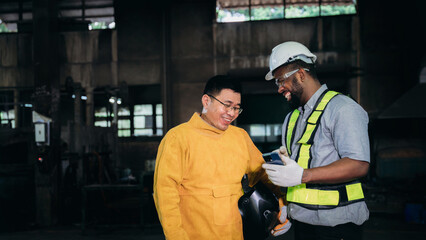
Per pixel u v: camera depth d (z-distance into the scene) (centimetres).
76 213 590
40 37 543
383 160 810
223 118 144
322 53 902
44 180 532
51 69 546
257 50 935
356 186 137
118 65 981
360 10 893
